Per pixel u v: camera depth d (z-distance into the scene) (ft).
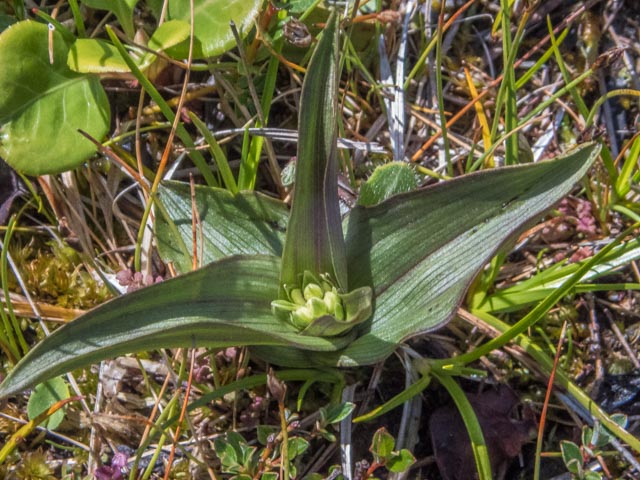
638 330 1.42
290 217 1.25
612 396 1.40
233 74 1.45
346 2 1.47
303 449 1.28
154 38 1.35
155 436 1.34
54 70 1.35
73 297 1.39
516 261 1.45
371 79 1.47
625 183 1.42
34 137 1.34
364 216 1.29
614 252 1.38
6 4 1.45
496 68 1.54
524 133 1.52
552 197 1.21
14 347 1.34
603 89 1.52
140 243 1.35
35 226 1.42
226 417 1.35
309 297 1.27
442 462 1.34
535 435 1.37
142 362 1.36
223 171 1.35
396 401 1.31
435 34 1.53
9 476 1.32
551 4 1.55
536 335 1.41
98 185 1.43
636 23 1.55
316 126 1.23
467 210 1.26
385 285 1.29
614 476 1.35
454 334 1.40
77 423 1.34
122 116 1.45
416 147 1.50
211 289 1.25
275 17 1.42
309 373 1.33
